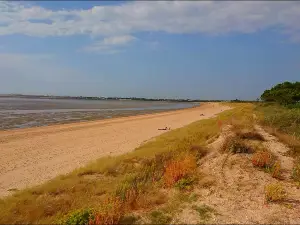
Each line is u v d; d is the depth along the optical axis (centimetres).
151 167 1108
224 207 727
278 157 1129
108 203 700
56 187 959
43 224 664
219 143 1329
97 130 2925
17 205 799
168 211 703
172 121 3909
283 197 782
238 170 998
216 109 7256
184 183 890
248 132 1400
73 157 1702
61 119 4109
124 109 7462
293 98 3894
